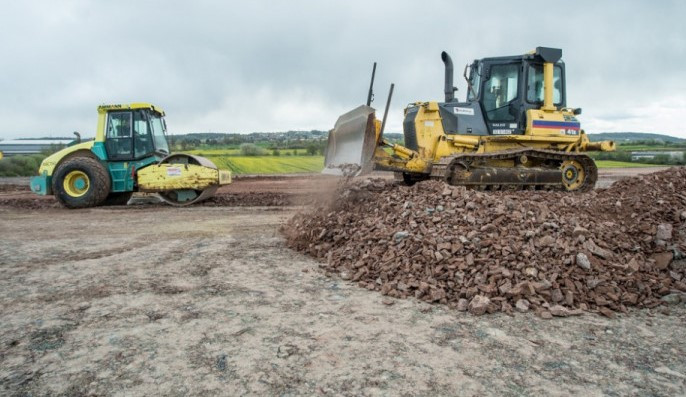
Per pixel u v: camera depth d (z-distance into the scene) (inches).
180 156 466.9
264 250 251.3
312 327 144.6
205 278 197.0
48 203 494.0
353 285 188.2
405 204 240.5
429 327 145.1
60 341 134.0
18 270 209.6
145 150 466.6
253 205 466.6
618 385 111.0
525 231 197.6
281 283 190.4
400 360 122.6
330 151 375.6
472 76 428.5
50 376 113.9
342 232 244.4
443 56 436.1
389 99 358.9
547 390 108.3
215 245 263.6
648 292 170.2
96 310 158.6
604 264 183.0
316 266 217.8
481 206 227.1
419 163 394.9
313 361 121.9
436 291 170.1
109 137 461.1
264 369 117.5
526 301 161.8
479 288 168.7
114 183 465.1
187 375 114.4
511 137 400.8
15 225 339.3
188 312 156.9
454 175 384.5
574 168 432.5
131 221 357.4
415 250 196.9
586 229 200.4
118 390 107.6
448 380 112.3
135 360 122.3
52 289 181.8
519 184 403.5
